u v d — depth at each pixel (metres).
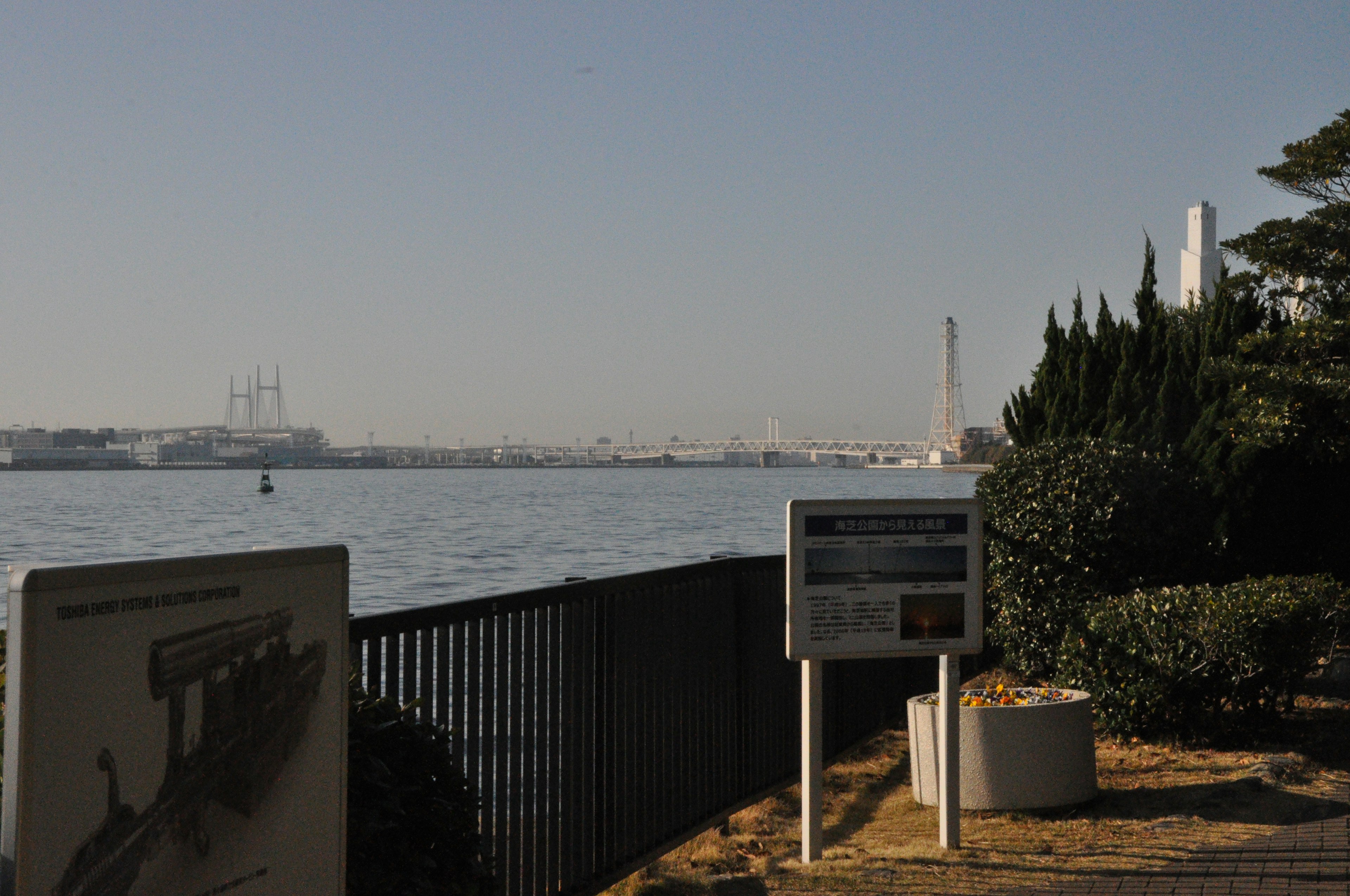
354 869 3.75
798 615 6.82
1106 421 14.04
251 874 2.98
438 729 4.32
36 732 2.30
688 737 7.54
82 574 2.41
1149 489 11.31
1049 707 7.94
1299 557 12.75
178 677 2.71
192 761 2.75
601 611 6.54
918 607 6.98
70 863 2.38
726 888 6.53
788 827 8.09
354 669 4.46
